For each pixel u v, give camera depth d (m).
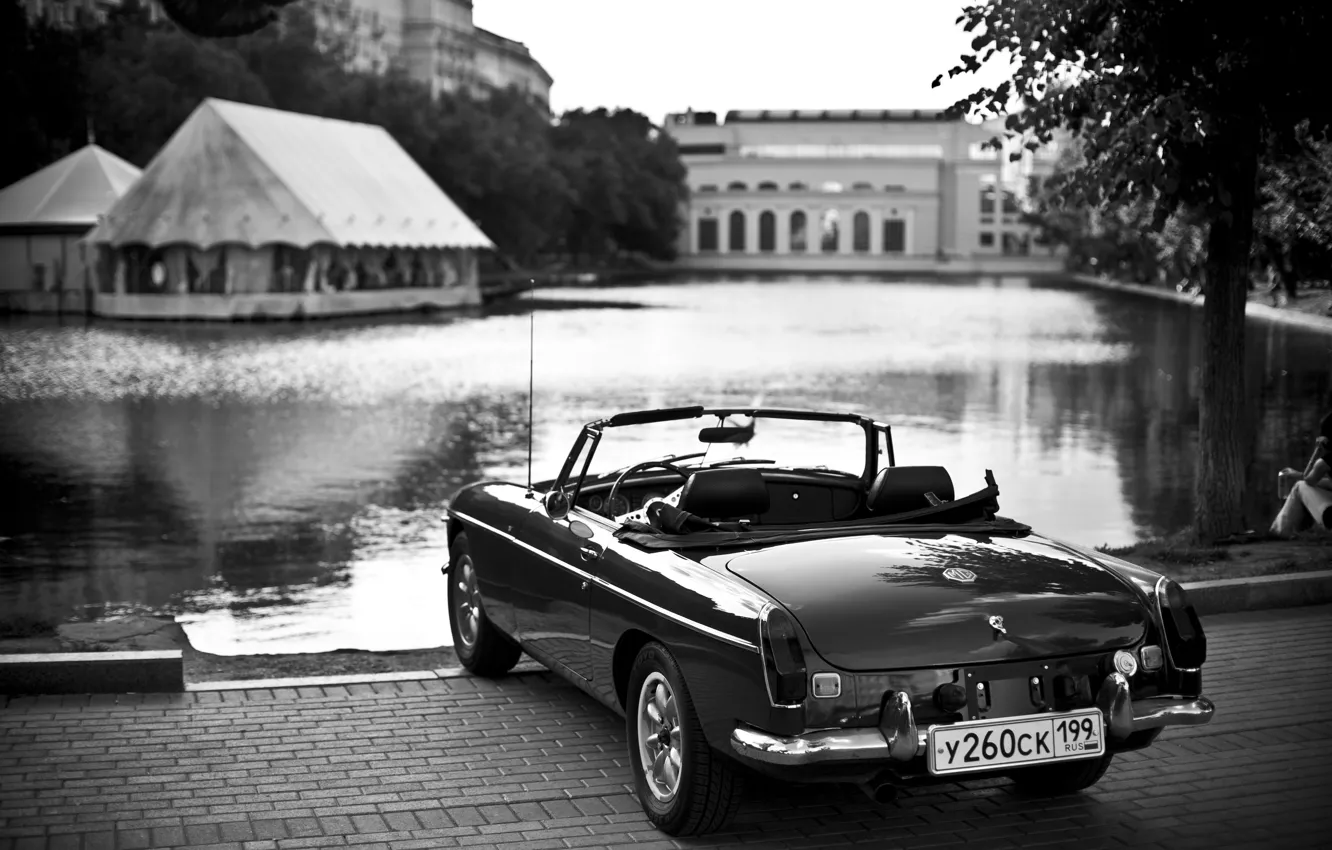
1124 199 9.38
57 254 52.66
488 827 4.62
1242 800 4.89
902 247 153.50
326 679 6.48
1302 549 9.25
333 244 54.69
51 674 6.17
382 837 4.52
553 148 119.38
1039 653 4.25
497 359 32.81
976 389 25.56
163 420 21.00
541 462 16.55
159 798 4.88
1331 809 4.79
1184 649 4.46
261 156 53.03
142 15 77.19
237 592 10.09
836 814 4.80
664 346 37.09
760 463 6.05
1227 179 9.16
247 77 72.88
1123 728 4.27
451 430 19.69
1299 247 32.75
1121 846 4.49
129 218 51.03
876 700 4.11
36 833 4.54
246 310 50.62
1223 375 9.86
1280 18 8.33
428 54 136.88
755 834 4.60
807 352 34.91
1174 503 13.52
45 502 13.97
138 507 13.69
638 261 147.25
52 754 5.36
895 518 5.11
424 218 62.22
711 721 4.28
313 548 11.73
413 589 10.21
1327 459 10.05
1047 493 14.11
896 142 165.25
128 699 6.14
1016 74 9.36
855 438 16.91
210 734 5.63
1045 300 66.88
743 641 4.13
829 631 4.14
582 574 5.20
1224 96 8.66
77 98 68.88
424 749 5.46
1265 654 6.80
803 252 152.62
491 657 6.46
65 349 35.53
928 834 4.60
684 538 4.83
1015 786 5.08
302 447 17.95
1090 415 21.36
